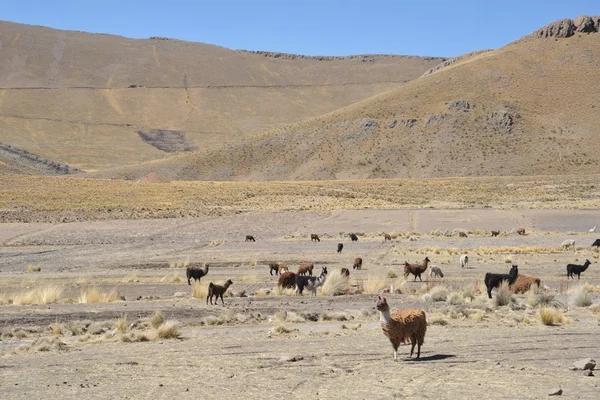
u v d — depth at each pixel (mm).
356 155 185250
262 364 13492
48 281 33594
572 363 13062
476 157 172875
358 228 65000
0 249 52531
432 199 100938
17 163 171125
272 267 34094
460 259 36500
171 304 24359
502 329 17688
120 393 11391
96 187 107250
